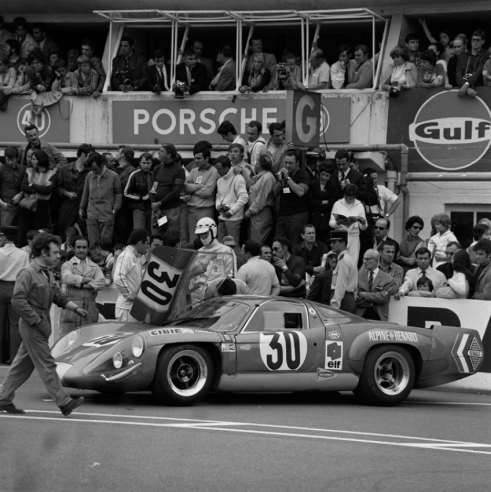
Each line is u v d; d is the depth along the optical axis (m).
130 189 24.31
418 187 27.38
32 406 15.09
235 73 28.31
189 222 23.77
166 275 17.98
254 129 24.72
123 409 14.82
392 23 28.31
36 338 13.77
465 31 29.44
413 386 17.33
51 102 29.48
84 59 29.48
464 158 26.34
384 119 27.17
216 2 29.09
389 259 20.72
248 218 23.38
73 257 21.45
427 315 19.88
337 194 22.73
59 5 30.92
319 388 16.28
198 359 15.52
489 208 26.89
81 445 11.42
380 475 10.32
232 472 10.17
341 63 27.77
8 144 27.55
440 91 26.58
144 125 28.81
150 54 32.03
